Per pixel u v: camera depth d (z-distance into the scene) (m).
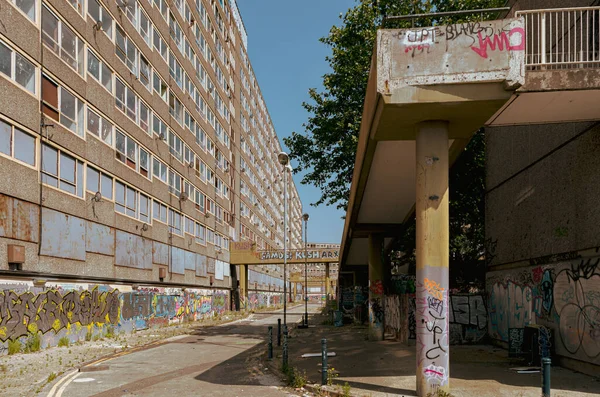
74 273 21.31
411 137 10.62
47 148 19.45
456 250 24.52
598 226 10.59
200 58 44.84
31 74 18.55
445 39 8.80
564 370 11.55
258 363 14.28
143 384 11.18
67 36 21.33
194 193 42.06
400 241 26.73
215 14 51.59
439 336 9.13
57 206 20.05
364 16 23.58
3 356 16.00
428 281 9.27
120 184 26.73
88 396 9.86
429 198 9.45
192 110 41.78
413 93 8.77
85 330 22.14
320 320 37.50
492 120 10.38
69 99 21.34
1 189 16.55
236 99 62.41
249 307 63.62
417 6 22.84
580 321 11.22
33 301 18.05
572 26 11.91
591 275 10.80
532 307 13.85
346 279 49.12
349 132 24.89
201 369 13.48
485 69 8.66
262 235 82.31
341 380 10.53
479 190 22.28
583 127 11.27
